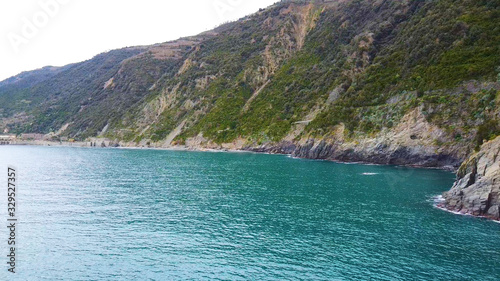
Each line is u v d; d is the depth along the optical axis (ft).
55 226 134.00
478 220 141.69
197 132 536.83
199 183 226.17
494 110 262.26
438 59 328.49
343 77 428.56
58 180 242.17
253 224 137.08
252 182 227.81
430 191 195.21
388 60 386.32
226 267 100.53
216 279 94.07
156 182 231.50
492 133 223.71
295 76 525.75
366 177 241.35
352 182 223.92
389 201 172.65
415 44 371.76
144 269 99.35
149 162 357.82
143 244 116.47
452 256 107.86
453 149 271.69
